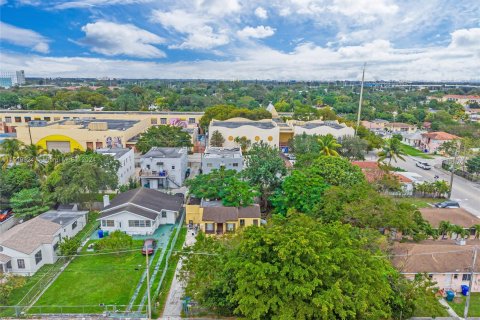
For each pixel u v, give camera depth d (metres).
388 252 30.91
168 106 143.50
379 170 56.28
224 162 55.91
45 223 37.09
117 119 100.31
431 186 55.19
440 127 107.19
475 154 72.31
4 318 25.91
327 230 23.45
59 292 30.11
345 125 84.69
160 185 58.00
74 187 43.53
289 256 20.12
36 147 54.75
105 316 26.05
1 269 32.00
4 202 44.94
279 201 43.38
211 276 24.91
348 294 20.31
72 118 99.44
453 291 31.14
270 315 20.61
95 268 34.06
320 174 46.78
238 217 41.59
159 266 34.41
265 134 79.31
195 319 25.02
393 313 24.30
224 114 97.62
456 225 38.94
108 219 41.31
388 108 164.75
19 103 146.12
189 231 42.59
